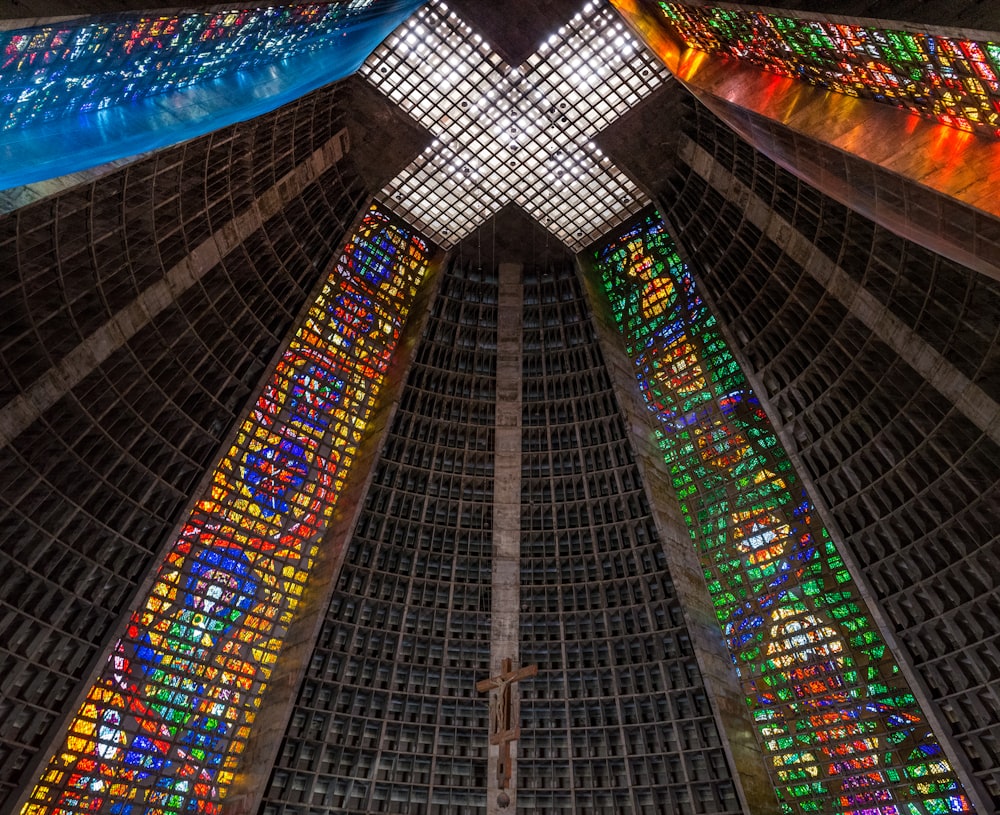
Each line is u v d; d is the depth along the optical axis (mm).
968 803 19531
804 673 23891
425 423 31656
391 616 27328
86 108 13289
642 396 32438
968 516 20438
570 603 28328
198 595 24312
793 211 24734
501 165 32375
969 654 20094
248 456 27016
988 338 19156
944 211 15586
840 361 24234
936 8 12023
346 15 20953
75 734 20203
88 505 21438
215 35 15484
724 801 23109
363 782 24109
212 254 24219
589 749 25500
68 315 19938
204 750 23078
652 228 34469
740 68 21906
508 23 27297
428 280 35250
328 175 30109
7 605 18891
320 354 30656
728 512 27969
